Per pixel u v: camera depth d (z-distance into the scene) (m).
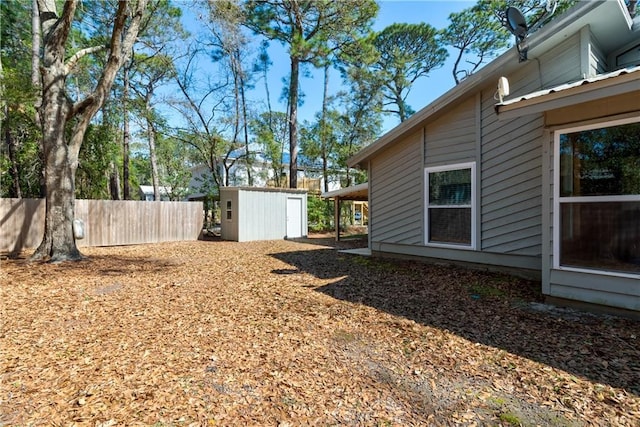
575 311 3.78
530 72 5.34
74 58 7.83
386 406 2.17
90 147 13.08
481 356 2.82
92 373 2.59
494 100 5.80
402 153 7.47
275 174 20.27
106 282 5.68
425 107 6.43
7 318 3.83
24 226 9.47
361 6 13.72
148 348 3.05
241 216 13.26
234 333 3.41
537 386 2.35
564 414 2.04
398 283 5.47
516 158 5.57
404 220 7.52
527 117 5.40
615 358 2.68
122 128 16.11
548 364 2.64
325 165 19.27
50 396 2.27
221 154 17.58
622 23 4.51
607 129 3.56
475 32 17.33
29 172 12.93
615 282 3.53
